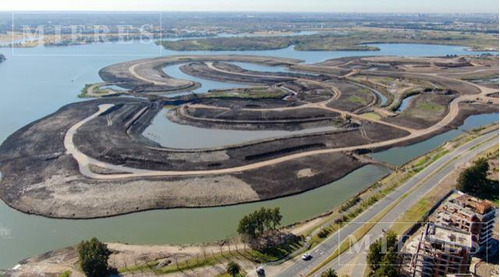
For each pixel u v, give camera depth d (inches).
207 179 6048.2
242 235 4601.4
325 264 4183.1
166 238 4805.6
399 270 3917.3
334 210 5295.3
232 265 4025.6
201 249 4525.1
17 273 4175.7
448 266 3831.2
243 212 5359.3
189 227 5022.1
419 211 5073.8
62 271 4178.2
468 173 5546.3
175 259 4345.5
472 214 4202.8
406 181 5959.6
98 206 5383.9
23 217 5221.5
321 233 4709.6
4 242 4746.6
